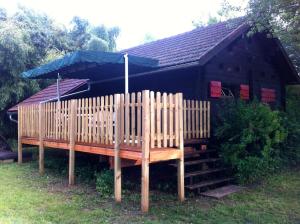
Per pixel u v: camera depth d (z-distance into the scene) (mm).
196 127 8609
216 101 9672
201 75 9352
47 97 13492
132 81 12000
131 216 6047
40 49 17547
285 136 9680
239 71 10742
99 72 10656
